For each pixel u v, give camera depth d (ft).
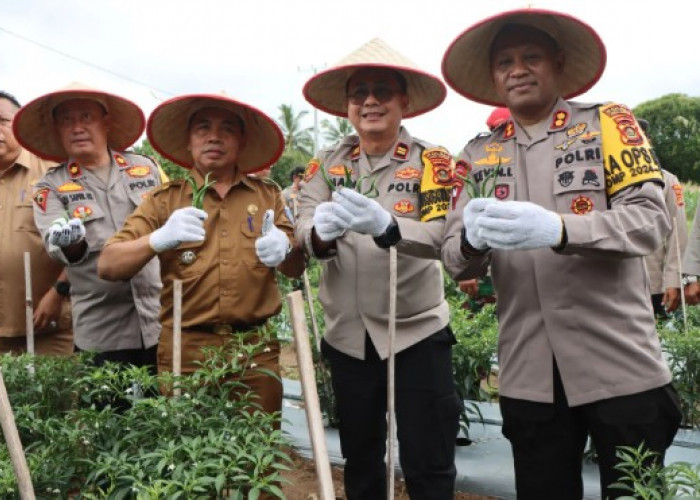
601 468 8.46
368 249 10.25
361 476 10.98
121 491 6.70
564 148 8.45
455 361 15.29
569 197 8.26
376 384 10.55
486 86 10.06
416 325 10.25
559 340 8.29
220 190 10.39
